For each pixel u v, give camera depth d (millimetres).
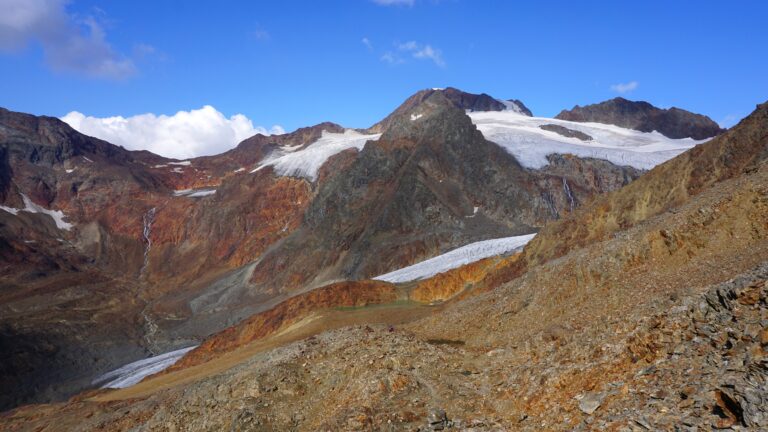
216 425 23656
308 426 21484
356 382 21844
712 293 15656
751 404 11109
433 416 17531
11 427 49188
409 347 24766
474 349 26578
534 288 34750
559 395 16078
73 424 44531
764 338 12633
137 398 49375
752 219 26578
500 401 17594
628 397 13961
